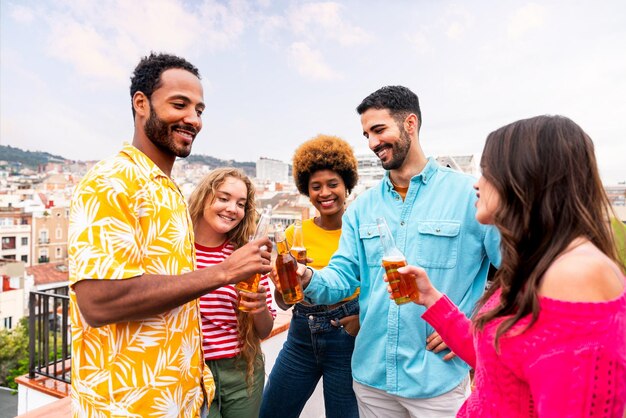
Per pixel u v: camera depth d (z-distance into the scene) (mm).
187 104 1008
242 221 1492
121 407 886
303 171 1989
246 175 1498
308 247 2000
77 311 905
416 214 1441
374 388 1466
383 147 1468
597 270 581
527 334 631
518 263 667
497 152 708
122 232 845
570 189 639
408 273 1062
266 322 1460
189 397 1013
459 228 1375
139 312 829
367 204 1588
